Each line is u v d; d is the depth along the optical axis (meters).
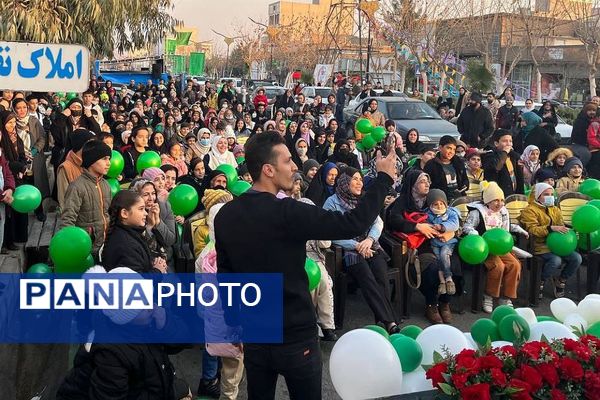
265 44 49.25
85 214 5.34
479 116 12.69
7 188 6.49
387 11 25.72
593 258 7.02
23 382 4.39
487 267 6.56
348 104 19.95
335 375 3.35
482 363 2.80
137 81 32.97
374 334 3.37
